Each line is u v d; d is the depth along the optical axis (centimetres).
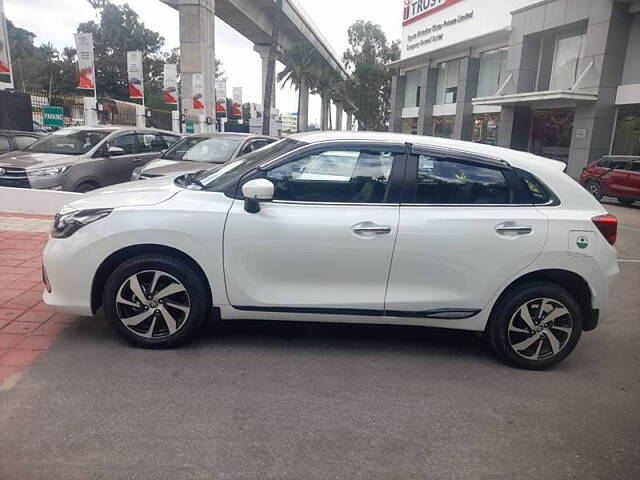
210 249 391
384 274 399
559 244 399
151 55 6412
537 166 420
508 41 2694
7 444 285
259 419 322
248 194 377
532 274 409
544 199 414
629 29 2105
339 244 393
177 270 396
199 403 337
